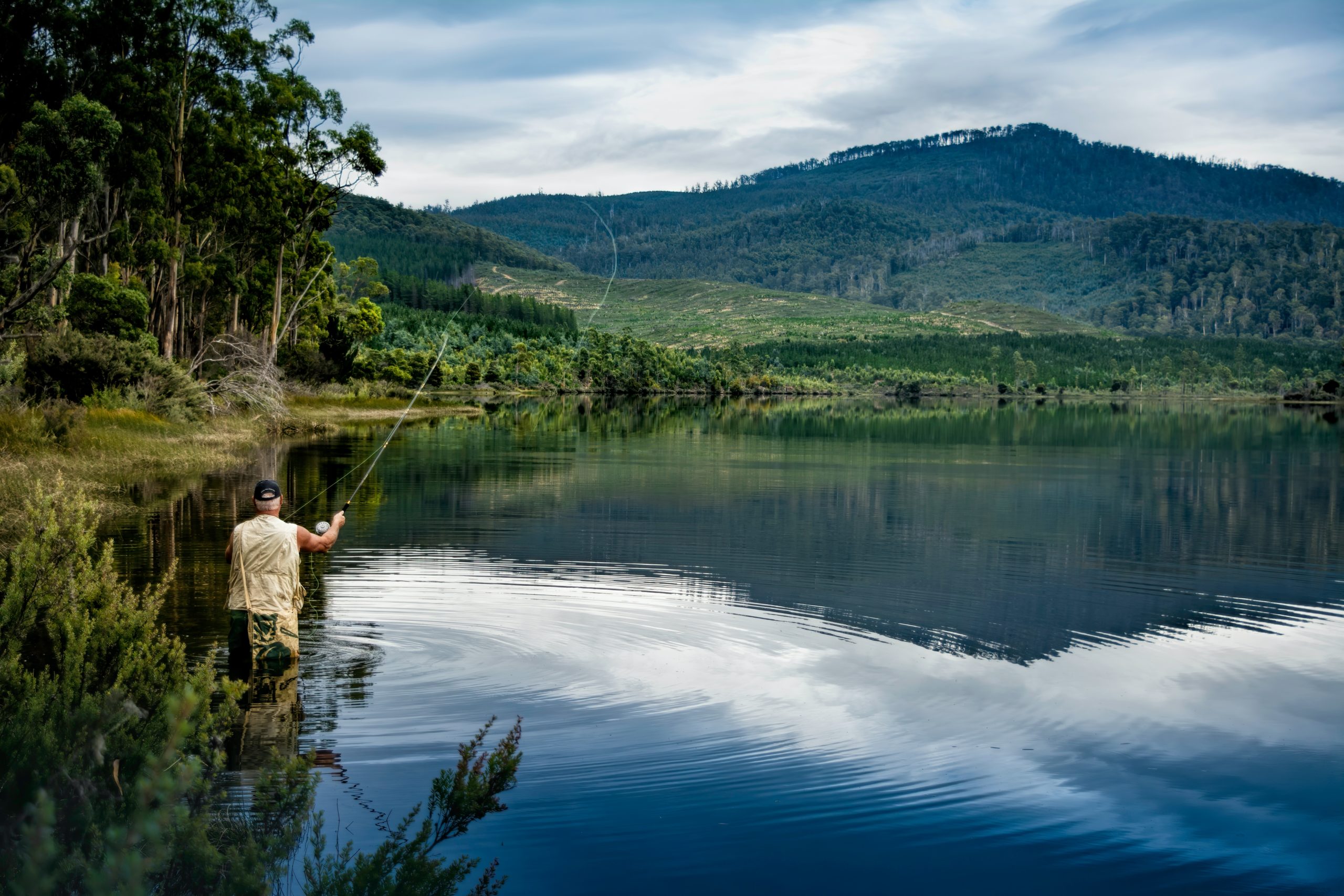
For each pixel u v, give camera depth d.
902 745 6.52
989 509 19.39
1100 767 6.23
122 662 5.34
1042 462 31.08
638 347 140.50
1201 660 8.70
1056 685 7.86
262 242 50.03
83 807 3.65
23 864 3.18
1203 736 6.80
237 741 6.24
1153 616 10.39
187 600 9.88
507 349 134.25
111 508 16.48
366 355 84.19
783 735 6.61
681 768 6.02
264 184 47.56
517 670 7.91
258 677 7.59
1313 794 5.90
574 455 31.11
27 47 33.78
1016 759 6.31
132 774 4.23
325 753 6.09
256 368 45.03
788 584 11.62
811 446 37.03
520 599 10.50
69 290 35.28
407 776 5.75
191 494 18.95
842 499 20.64
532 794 5.61
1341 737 6.81
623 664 8.16
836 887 4.70
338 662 8.05
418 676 7.71
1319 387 148.12
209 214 43.97
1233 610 10.70
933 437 44.50
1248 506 20.30
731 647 8.78
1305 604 11.03
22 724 4.14
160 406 32.97
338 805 5.35
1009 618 10.20
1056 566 13.24
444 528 15.82
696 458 30.66
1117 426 59.34
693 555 13.49
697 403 103.50
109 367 32.38
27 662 5.57
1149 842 5.25
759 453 33.09
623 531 15.63
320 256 56.97
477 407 72.56
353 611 9.88
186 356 49.91
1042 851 5.12
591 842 5.07
